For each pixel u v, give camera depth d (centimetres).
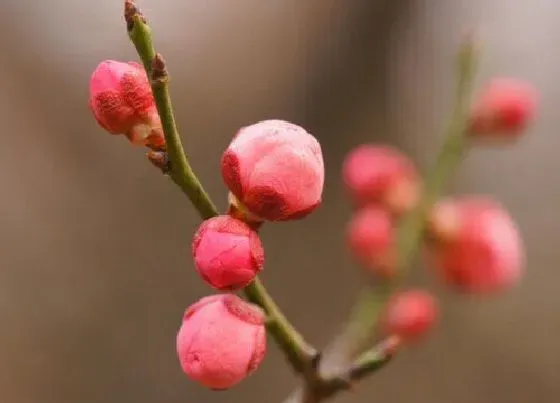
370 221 28
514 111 27
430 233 27
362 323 27
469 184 54
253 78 55
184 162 22
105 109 22
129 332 48
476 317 52
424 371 50
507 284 27
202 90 54
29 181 50
